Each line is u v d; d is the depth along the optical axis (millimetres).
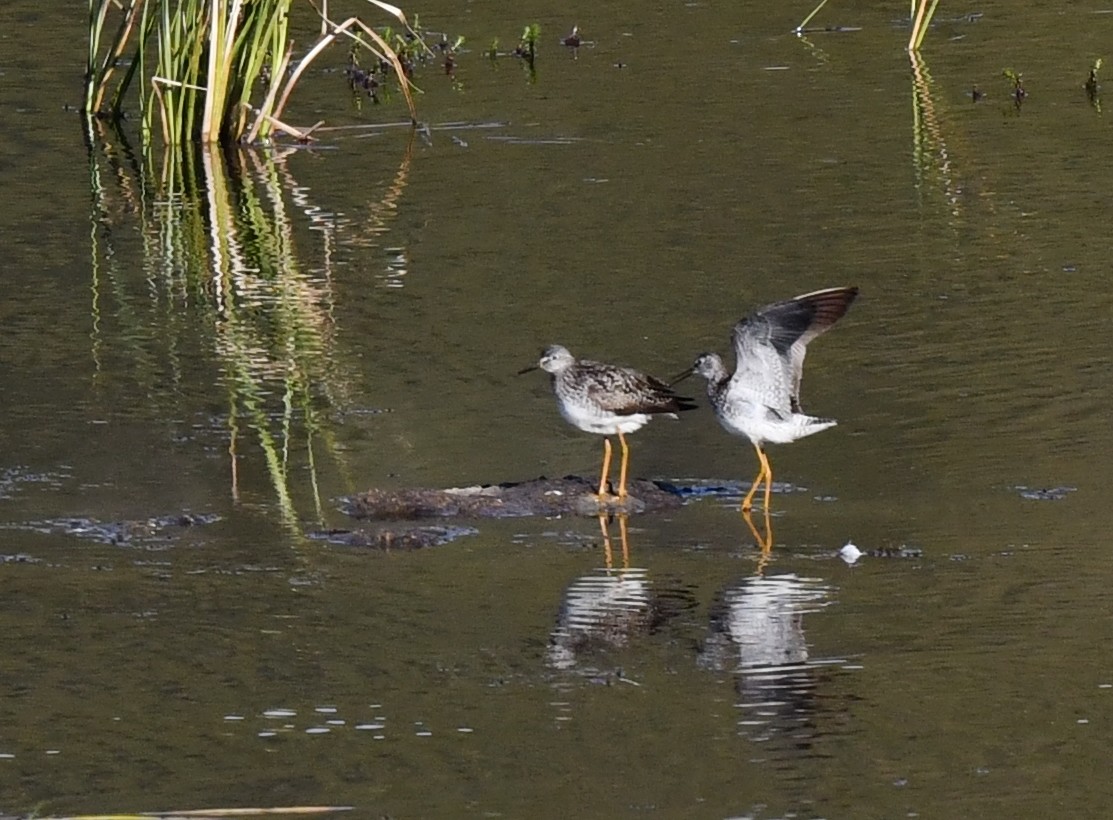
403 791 10141
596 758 10516
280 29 27281
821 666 11648
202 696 11328
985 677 11430
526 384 17609
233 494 14852
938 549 13453
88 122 28688
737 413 14523
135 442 16047
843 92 29031
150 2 30312
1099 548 13320
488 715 11070
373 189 24750
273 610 12609
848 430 16156
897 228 22281
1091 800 9938
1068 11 34000
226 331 19281
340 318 19672
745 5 35125
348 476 15266
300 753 10625
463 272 21109
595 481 15188
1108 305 19219
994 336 18406
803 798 10039
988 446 15578
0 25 33531
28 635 12180
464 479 15266
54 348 18734
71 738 10812
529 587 12984
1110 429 15828
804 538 13820
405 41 31125
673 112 28047
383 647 12023
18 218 23797
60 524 14156
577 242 22062
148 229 23281
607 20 34000
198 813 9867
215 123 27234
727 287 20234
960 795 10039
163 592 12891
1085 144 25812
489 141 26812
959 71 30188
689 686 11406
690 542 13852
